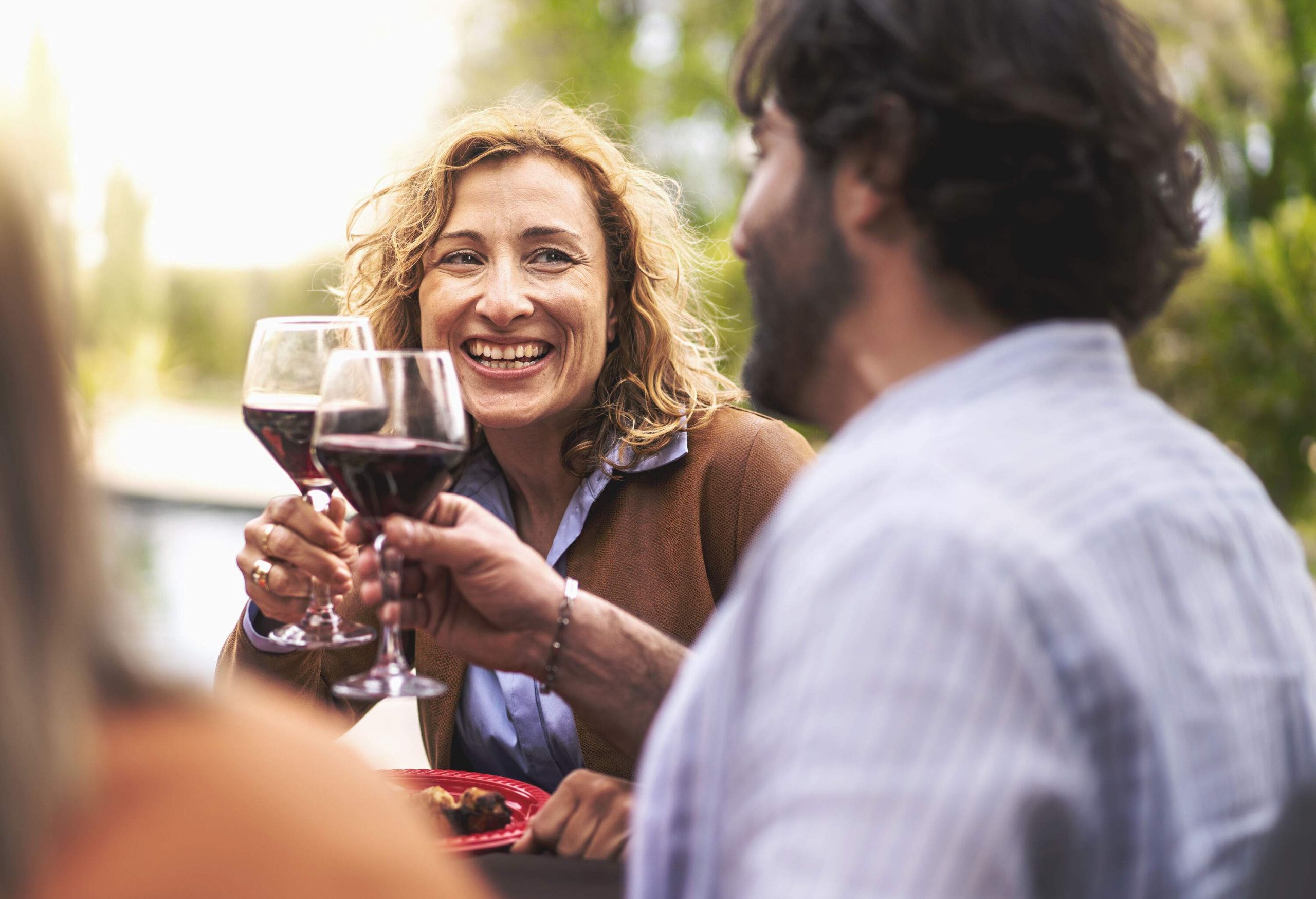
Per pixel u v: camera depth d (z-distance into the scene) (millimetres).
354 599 1694
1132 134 752
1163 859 649
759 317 851
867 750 576
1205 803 679
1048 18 747
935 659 584
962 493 631
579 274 1728
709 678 713
